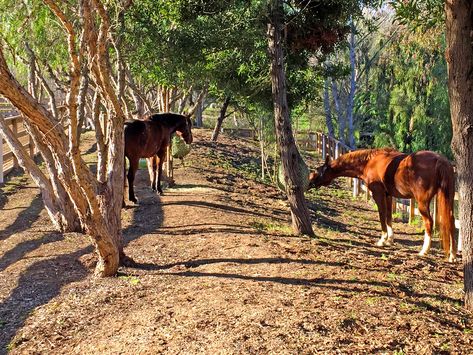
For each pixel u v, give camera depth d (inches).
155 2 349.1
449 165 301.0
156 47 357.1
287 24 322.3
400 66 1037.2
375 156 343.0
